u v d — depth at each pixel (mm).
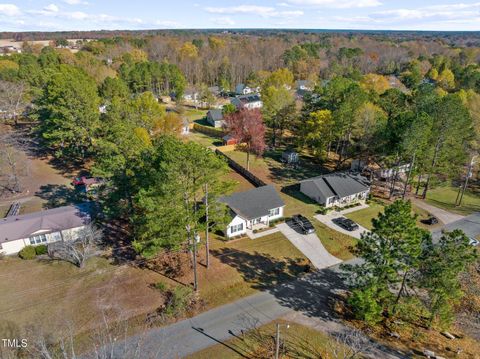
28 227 37000
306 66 141375
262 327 27719
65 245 35312
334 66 133875
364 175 57906
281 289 32281
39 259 35219
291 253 37781
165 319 28172
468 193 54688
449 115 44750
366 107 55219
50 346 25172
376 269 26953
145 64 111125
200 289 31641
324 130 56969
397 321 28766
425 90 62844
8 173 54250
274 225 42969
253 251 37781
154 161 31734
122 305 29500
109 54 153500
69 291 30969
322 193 47688
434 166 48781
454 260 24672
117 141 35969
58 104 56844
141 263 34844
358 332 27266
